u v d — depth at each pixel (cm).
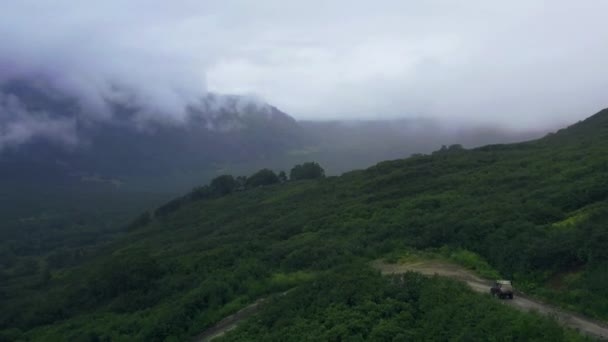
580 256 2994
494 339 2016
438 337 2184
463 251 3666
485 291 2933
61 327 4191
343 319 2505
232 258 4622
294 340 2505
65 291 5491
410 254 3775
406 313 2433
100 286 4838
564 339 1970
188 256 5019
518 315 2158
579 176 4594
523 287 3030
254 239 5316
